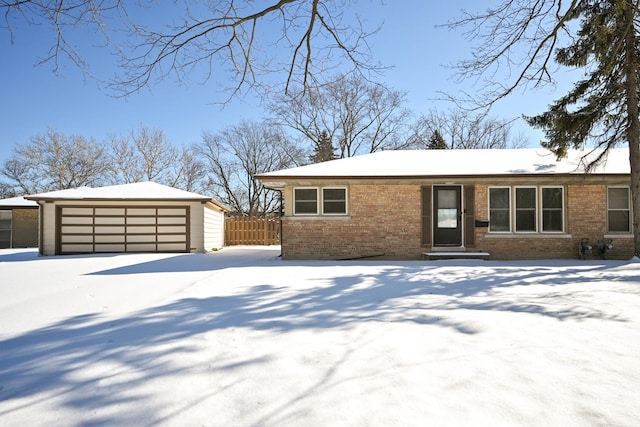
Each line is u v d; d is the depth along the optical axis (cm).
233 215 3550
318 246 1195
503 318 431
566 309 473
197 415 225
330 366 296
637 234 1030
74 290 652
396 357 313
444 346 338
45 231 1490
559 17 771
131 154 3709
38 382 273
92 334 388
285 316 456
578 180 1148
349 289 640
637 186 1031
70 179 3612
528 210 1182
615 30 880
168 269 959
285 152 3362
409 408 229
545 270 864
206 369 293
